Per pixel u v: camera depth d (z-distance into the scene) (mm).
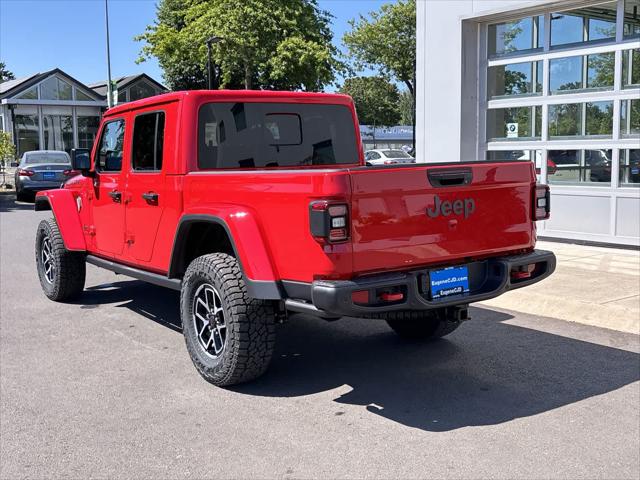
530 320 6230
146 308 7055
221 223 4488
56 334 6098
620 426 3943
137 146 5648
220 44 30781
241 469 3504
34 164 20234
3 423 4125
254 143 5398
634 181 8906
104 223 6285
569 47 9430
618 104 8953
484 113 10617
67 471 3512
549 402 4324
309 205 3865
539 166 10008
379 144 58219
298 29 30391
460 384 4684
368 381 4781
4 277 8852
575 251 8969
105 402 4453
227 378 4555
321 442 3809
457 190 4242
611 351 5305
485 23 10422
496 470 3436
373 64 44188
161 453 3705
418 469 3465
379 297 3965
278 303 4457
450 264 4328
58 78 38781
